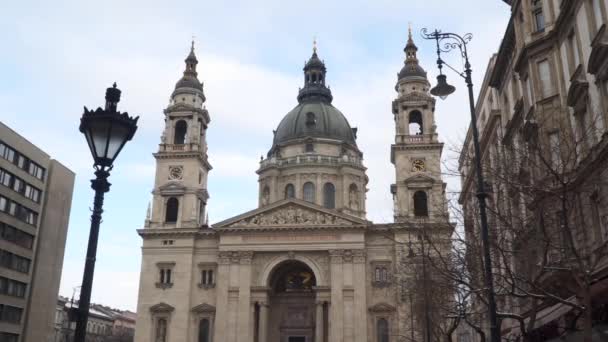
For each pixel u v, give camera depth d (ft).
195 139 317.83
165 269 295.48
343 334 271.69
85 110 50.52
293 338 301.22
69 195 354.33
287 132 370.73
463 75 92.02
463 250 135.85
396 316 272.31
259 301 282.77
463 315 122.42
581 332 95.14
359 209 343.67
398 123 314.55
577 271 81.35
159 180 311.06
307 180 343.26
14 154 298.97
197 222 307.17
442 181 294.46
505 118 171.32
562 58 121.70
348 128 380.58
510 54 160.56
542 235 86.69
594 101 104.99
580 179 88.33
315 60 406.00
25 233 306.55
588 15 106.73
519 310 139.64
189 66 341.00
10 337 289.12
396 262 276.41
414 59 331.77
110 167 50.98
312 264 286.87
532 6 134.00
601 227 97.14
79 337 45.60
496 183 106.11
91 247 48.37
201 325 286.46
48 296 326.65
